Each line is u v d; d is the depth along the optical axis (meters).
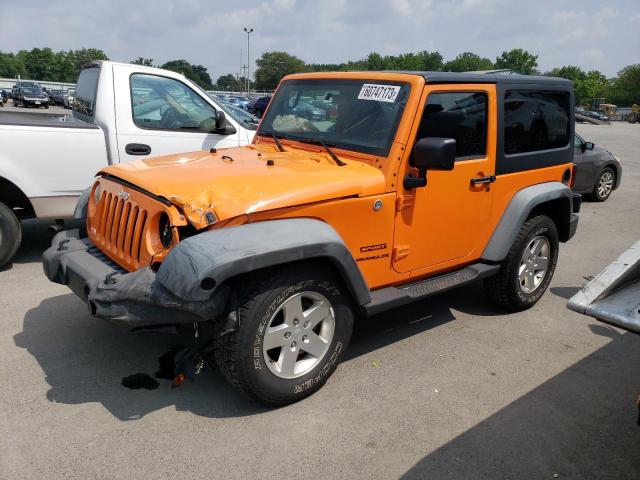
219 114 5.99
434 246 3.98
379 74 3.85
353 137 3.80
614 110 73.19
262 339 3.02
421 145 3.40
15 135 5.13
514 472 2.86
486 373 3.84
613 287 2.54
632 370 3.96
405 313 4.82
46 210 5.41
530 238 4.57
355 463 2.87
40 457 2.81
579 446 3.09
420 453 2.97
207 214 2.92
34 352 3.86
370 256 3.58
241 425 3.13
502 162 4.30
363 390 3.54
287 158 3.84
